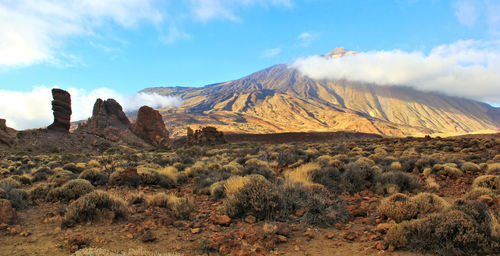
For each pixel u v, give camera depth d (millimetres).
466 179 12734
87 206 7488
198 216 8062
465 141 34750
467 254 4828
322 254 5324
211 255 5363
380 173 12812
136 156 33438
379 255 5082
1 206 7422
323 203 7738
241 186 8438
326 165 14719
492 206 7059
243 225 7125
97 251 4785
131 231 6770
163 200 9164
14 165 25172
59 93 68062
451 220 5207
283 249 5605
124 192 11570
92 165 22172
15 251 5605
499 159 18141
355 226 6996
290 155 20625
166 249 5730
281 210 7555
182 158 27812
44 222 7484
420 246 5148
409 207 6895
